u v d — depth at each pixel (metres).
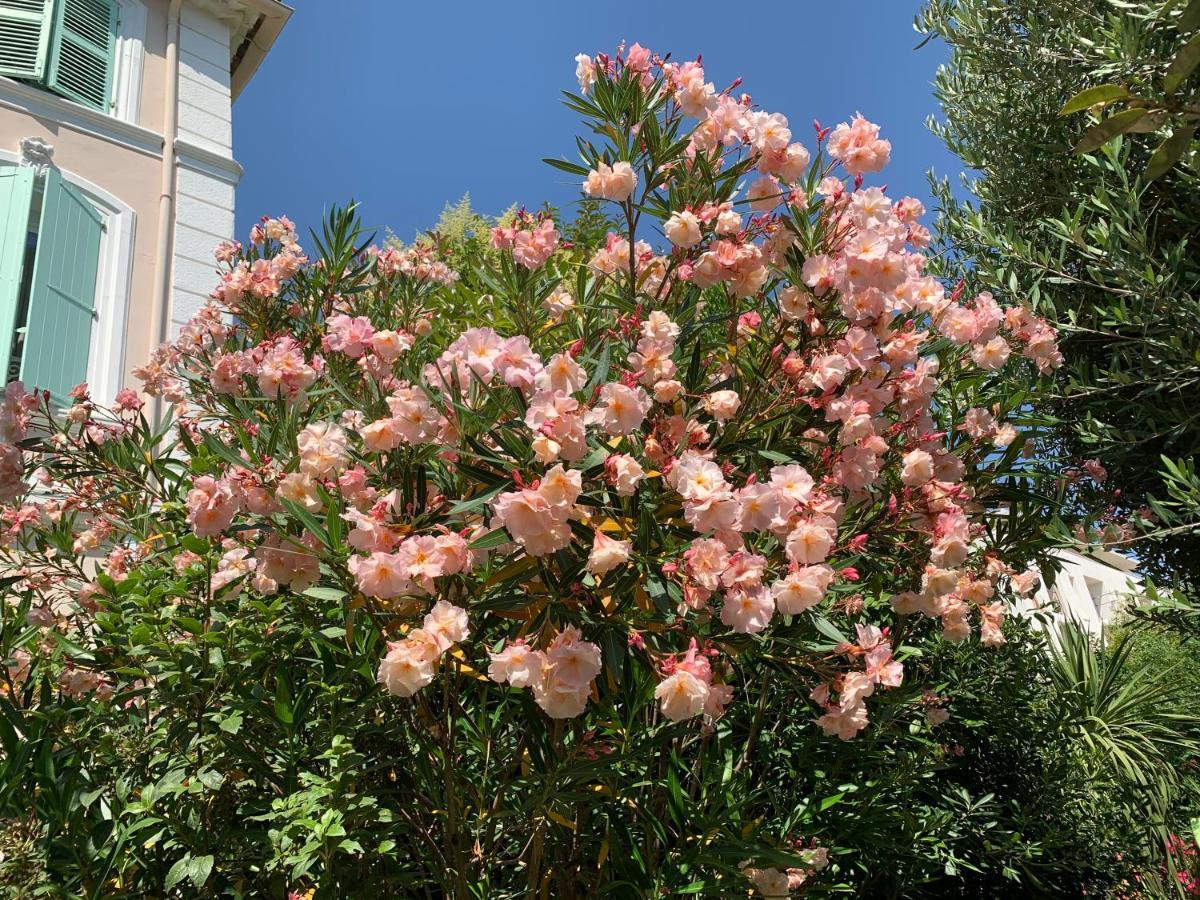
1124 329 3.64
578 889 2.46
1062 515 3.44
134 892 2.05
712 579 1.83
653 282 2.80
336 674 2.28
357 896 2.09
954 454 2.86
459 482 2.19
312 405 2.57
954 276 4.38
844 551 2.47
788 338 2.58
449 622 1.76
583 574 1.94
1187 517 3.47
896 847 3.13
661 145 2.63
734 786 2.45
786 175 2.53
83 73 6.98
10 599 3.18
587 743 2.19
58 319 5.85
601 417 1.93
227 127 7.74
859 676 2.07
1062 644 5.69
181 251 6.90
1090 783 4.63
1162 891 4.37
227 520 2.05
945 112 4.70
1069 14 3.83
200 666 2.30
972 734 4.29
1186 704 5.57
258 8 8.20
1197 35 1.06
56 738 2.23
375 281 3.86
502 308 3.37
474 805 2.32
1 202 5.97
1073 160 4.01
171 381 3.83
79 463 2.98
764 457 2.35
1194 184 3.43
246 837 2.10
